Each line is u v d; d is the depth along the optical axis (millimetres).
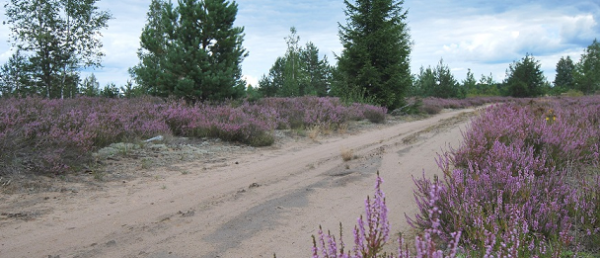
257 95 18938
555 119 7539
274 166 7160
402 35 22891
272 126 11664
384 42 21938
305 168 6910
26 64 19734
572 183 4516
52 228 3840
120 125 9086
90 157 6730
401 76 21844
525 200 3404
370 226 2271
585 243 2984
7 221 3963
